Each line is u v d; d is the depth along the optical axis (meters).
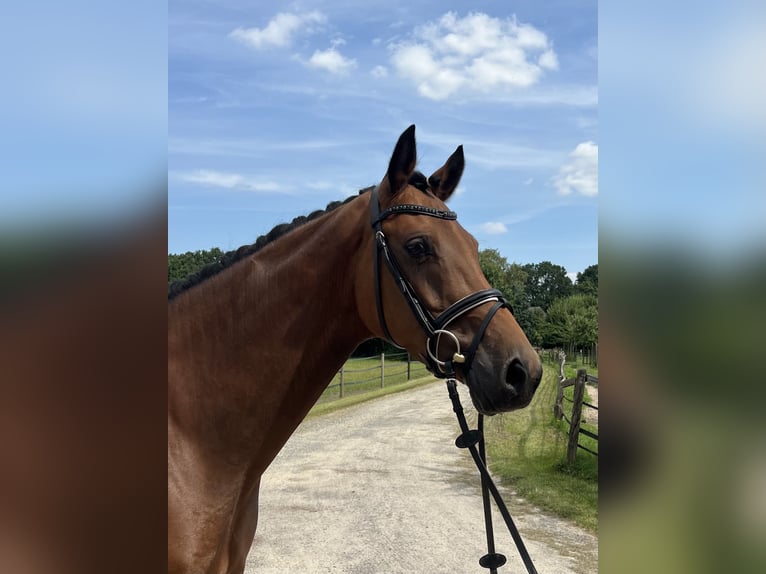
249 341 1.93
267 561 4.44
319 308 2.02
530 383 1.78
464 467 7.53
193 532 1.78
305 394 2.02
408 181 2.04
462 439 1.90
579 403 7.27
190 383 1.88
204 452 1.86
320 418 12.05
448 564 4.37
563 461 7.47
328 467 7.57
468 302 1.87
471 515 5.55
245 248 2.08
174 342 1.92
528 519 5.42
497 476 7.03
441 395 15.92
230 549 1.95
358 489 6.50
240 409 1.90
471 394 1.85
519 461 7.75
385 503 5.94
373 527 5.21
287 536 4.99
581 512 5.57
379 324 2.00
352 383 16.91
